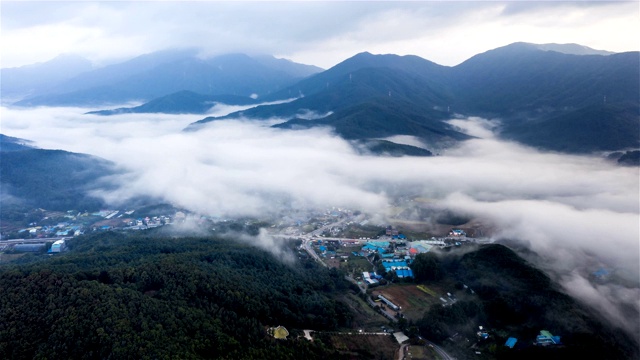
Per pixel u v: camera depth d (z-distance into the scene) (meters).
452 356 178.75
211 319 163.25
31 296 157.12
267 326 176.88
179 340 145.25
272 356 153.62
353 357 170.12
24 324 144.75
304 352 163.12
